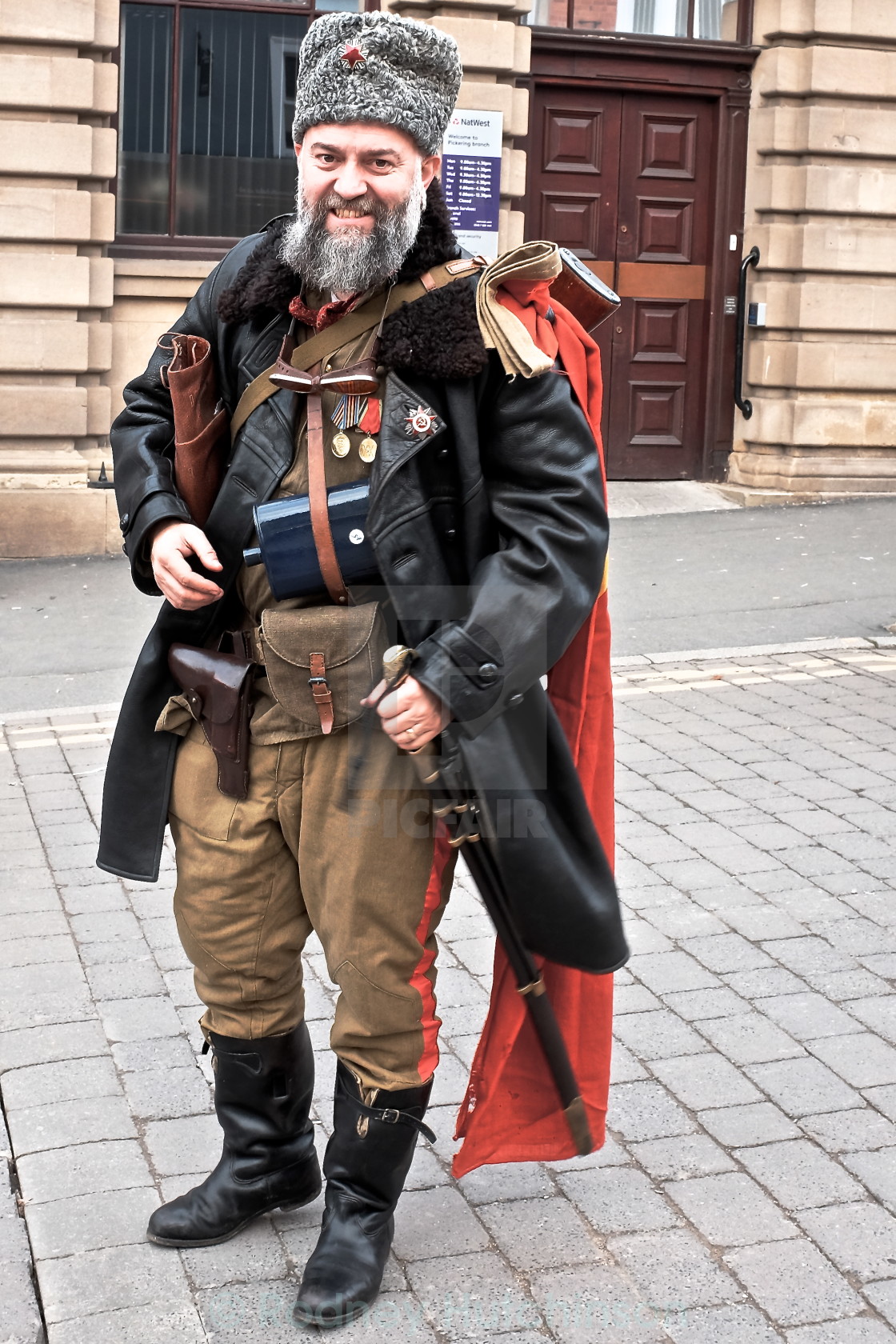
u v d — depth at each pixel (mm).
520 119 9109
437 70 2154
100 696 6172
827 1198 2785
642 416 10156
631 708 6008
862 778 5191
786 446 10031
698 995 3602
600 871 2309
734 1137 2990
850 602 7602
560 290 2432
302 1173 2662
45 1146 2941
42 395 8500
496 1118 2564
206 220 9086
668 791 5055
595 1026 2568
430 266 2211
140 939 3906
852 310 9867
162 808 2445
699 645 6906
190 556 2307
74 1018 3471
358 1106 2420
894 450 10180
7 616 7355
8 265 8367
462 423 2172
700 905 4137
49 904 4117
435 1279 2539
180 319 2480
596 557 2188
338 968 2342
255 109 9047
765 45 9688
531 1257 2604
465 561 2221
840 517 9500
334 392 2207
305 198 2158
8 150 8281
